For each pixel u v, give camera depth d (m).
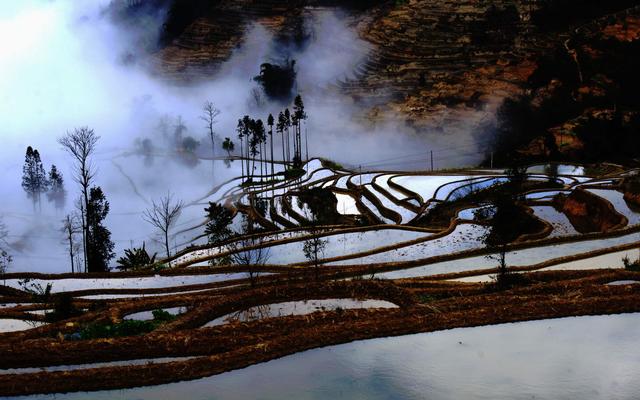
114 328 31.69
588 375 24.84
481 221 63.16
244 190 105.62
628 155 107.75
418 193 86.25
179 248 77.38
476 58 150.00
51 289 48.34
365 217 76.00
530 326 29.44
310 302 34.66
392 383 24.75
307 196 87.69
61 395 24.75
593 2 156.88
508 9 164.88
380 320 29.98
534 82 128.38
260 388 24.72
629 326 29.16
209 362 26.44
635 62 127.06
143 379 25.38
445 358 26.58
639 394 23.41
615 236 53.91
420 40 164.62
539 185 84.12
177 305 37.97
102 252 68.06
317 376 25.50
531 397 23.38
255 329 29.80
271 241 60.88
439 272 46.94
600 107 120.38
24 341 29.22
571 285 34.97
